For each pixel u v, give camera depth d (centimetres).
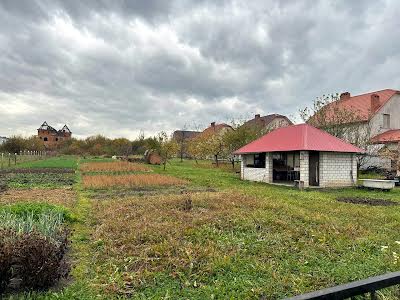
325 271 473
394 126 3216
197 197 1102
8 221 564
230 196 1140
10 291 384
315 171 1923
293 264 497
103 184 1612
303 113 3038
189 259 499
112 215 821
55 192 1304
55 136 9862
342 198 1312
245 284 423
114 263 495
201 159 4994
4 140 5903
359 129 2758
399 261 507
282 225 725
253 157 2373
